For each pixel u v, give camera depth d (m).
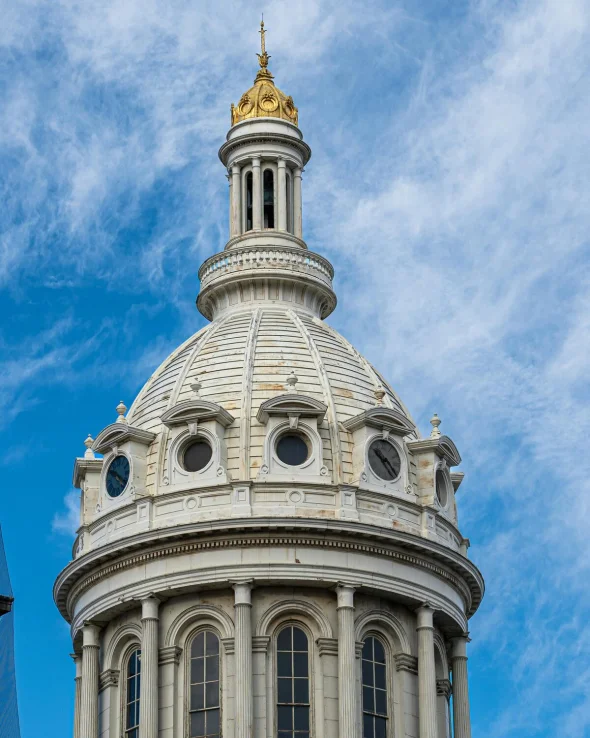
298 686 91.12
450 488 99.38
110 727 93.38
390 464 96.00
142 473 96.25
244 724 88.94
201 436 95.19
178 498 93.94
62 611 99.69
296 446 94.81
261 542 92.00
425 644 93.56
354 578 92.19
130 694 93.75
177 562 92.62
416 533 94.56
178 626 92.44
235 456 94.69
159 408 98.69
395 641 93.81
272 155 109.50
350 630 91.31
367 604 93.12
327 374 98.94
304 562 91.81
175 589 92.25
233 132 110.38
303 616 92.38
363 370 101.19
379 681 92.81
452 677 97.50
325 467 94.25
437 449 97.81
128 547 93.44
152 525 93.81
